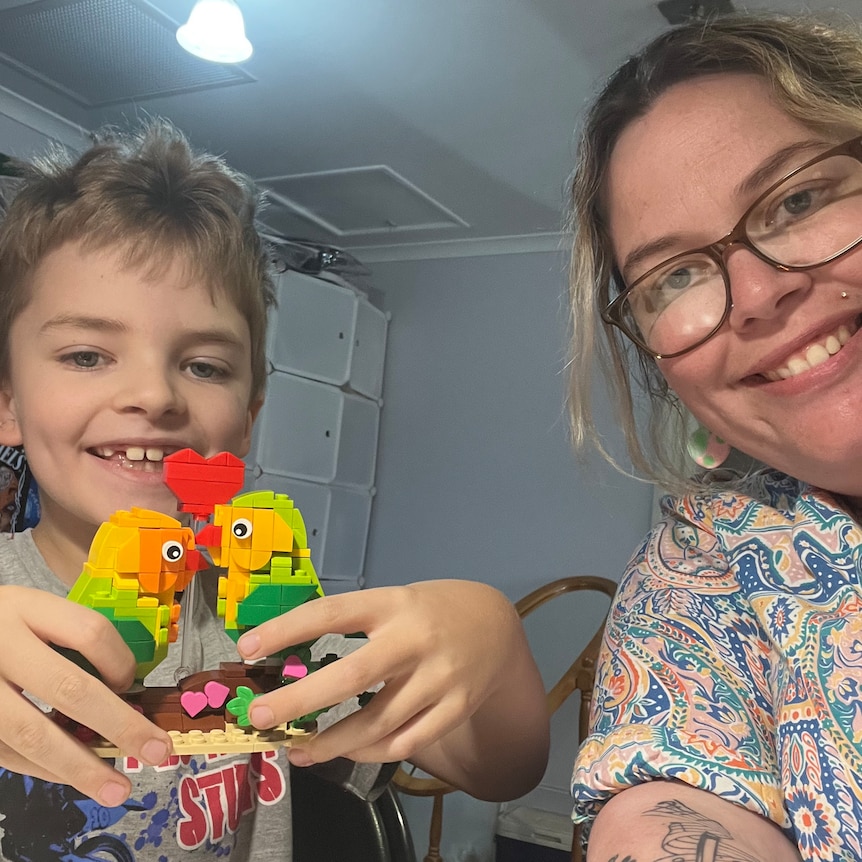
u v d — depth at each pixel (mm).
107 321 647
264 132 2225
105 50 1875
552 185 2410
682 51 637
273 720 423
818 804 527
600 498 2609
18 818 623
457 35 1735
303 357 2611
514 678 635
